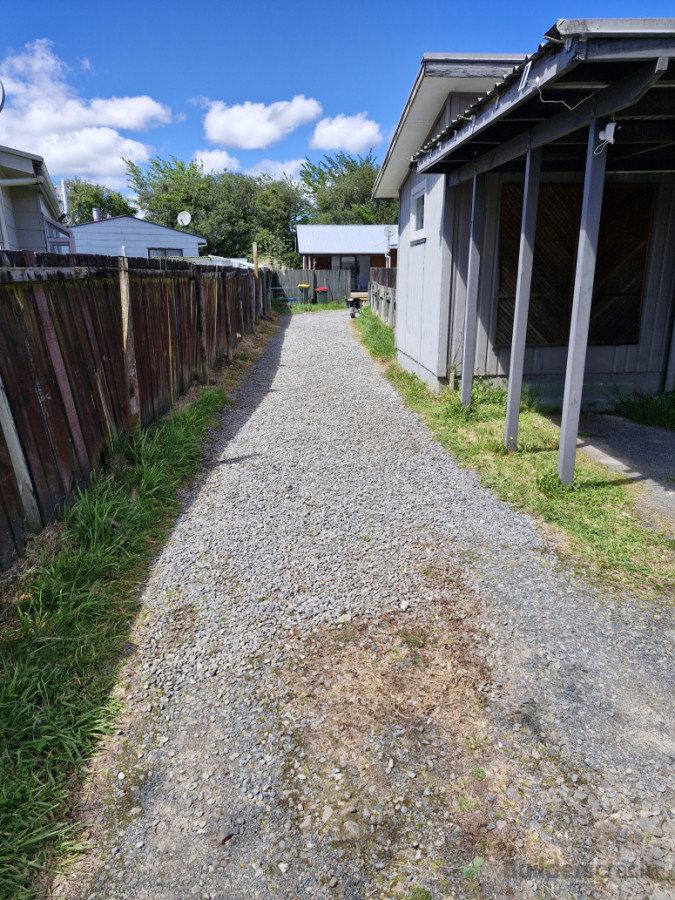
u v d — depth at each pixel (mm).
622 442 5367
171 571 3252
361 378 8703
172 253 22047
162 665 2525
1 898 1592
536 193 4453
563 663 2500
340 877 1678
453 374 6918
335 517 3912
